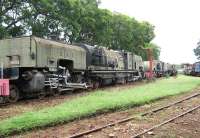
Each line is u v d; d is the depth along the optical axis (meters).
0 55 23.80
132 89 29.73
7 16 38.00
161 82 41.97
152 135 12.12
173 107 19.36
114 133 12.34
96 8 48.28
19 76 22.16
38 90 22.44
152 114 16.66
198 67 69.44
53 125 13.65
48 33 41.16
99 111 16.77
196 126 14.16
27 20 38.62
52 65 24.72
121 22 60.97
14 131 12.16
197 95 26.59
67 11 42.12
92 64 31.41
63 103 19.16
